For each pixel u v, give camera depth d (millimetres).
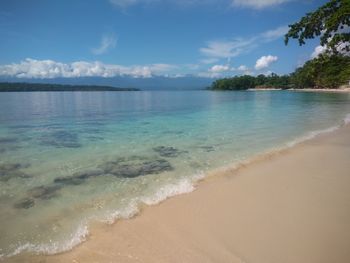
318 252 3980
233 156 9430
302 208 5418
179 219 5090
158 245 4254
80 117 21766
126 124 17594
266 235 4480
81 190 6602
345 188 6398
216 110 27438
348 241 4223
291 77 107812
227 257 3932
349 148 10148
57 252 4129
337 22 4195
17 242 4426
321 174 7414
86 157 9500
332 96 51562
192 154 9781
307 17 4672
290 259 3848
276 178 7195
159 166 8453
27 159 9250
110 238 4469
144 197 6141
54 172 7930
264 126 15766
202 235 4531
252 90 133875
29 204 5840
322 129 14352
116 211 5465
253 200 5867
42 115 23344
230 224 4867
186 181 7113
